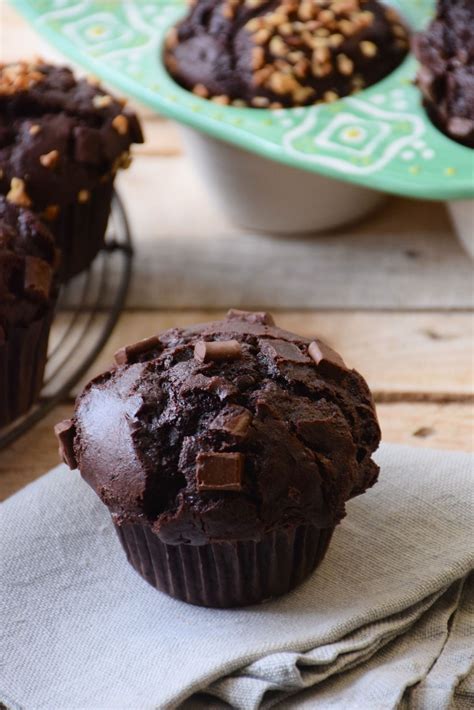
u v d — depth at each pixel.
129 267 0.62
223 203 0.64
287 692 0.44
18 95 0.59
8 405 0.54
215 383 0.45
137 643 0.46
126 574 0.48
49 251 0.54
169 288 0.62
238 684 0.44
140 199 0.68
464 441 0.54
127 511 0.45
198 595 0.47
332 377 0.47
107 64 0.63
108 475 0.45
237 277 0.63
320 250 0.64
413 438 0.54
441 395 0.56
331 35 0.62
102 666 0.45
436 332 0.59
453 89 0.58
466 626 0.47
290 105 0.61
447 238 0.64
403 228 0.65
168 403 0.46
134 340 0.59
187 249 0.65
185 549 0.46
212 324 0.49
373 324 0.60
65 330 0.60
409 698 0.44
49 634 0.46
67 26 0.65
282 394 0.46
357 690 0.44
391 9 0.64
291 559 0.47
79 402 0.47
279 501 0.45
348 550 0.49
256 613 0.47
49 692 0.45
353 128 0.59
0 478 0.54
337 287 0.62
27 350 0.53
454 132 0.58
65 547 0.49
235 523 0.44
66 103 0.59
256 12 0.62
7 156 0.58
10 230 0.53
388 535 0.49
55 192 0.58
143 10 0.66
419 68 0.60
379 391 0.56
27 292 0.52
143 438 0.45
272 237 0.65
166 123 0.72
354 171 0.57
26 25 0.81
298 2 0.63
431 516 0.49
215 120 0.60
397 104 0.60
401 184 0.56
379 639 0.46
